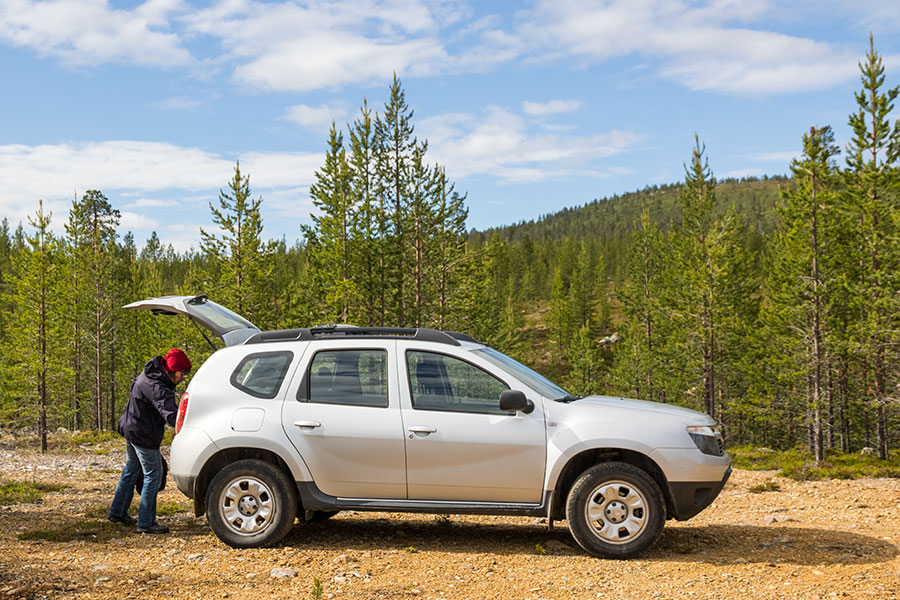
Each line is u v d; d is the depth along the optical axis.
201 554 5.86
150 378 6.85
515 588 4.89
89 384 56.78
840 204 31.17
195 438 6.27
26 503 9.11
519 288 119.50
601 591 4.80
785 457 21.11
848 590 4.68
